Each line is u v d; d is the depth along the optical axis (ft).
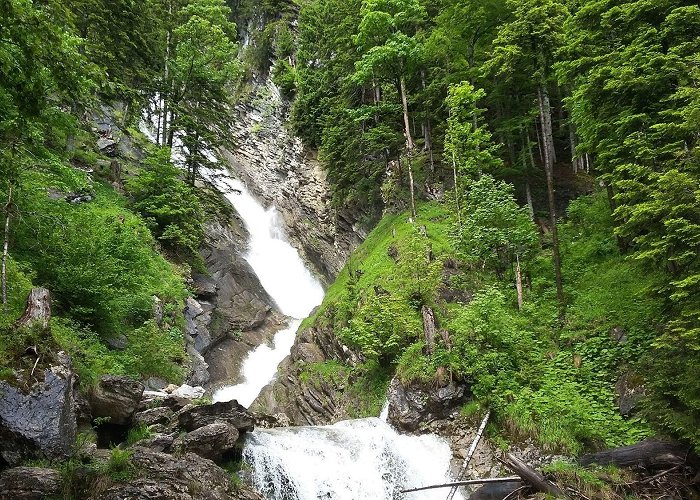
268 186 144.36
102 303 47.98
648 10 48.62
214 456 34.78
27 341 30.19
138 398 36.86
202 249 95.86
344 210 119.44
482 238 62.49
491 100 90.74
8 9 24.43
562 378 46.39
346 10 122.11
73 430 29.99
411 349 53.62
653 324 44.96
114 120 103.96
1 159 38.81
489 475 41.14
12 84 27.40
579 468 36.91
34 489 25.35
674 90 45.47
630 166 39.78
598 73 50.08
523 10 63.26
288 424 59.00
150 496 27.43
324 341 72.74
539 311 56.85
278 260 119.24
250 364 80.38
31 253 46.52
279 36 188.34
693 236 32.09
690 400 31.63
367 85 110.42
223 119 106.22
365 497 40.91
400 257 72.08
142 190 83.30
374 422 50.49
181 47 96.78
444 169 93.35
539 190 84.58
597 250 63.36
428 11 107.24
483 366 48.57
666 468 34.83
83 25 83.66
